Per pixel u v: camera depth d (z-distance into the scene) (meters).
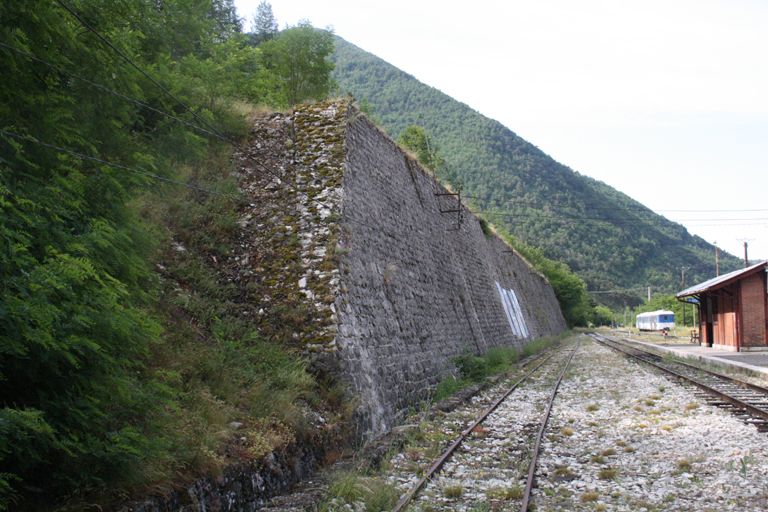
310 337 10.75
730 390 14.66
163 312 9.04
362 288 12.80
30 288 4.29
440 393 14.77
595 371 21.77
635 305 165.62
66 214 5.49
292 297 11.38
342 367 10.44
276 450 7.12
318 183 13.44
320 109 15.11
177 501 5.19
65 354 4.18
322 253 12.08
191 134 12.11
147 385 5.59
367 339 12.02
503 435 10.05
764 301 28.92
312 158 14.04
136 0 7.80
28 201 4.91
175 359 7.79
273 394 8.45
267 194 13.49
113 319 4.79
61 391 4.46
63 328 4.34
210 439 6.20
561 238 191.12
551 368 23.62
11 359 4.11
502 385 17.89
